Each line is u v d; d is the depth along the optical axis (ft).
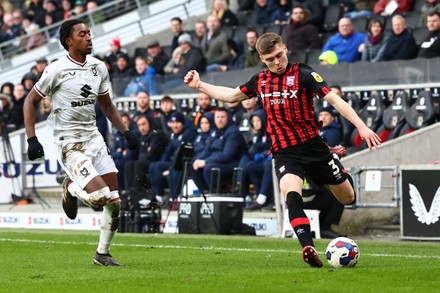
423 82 168.86
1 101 217.15
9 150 205.67
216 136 167.63
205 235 149.28
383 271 79.82
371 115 166.81
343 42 183.01
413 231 136.46
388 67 172.14
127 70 209.36
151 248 118.93
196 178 166.71
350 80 175.63
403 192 137.49
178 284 72.28
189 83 91.56
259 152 165.89
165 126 182.70
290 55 193.88
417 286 69.72
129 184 179.32
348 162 152.15
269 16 214.07
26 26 276.21
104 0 261.65
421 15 192.13
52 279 79.87
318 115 163.94
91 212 179.93
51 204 200.23
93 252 113.60
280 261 96.07
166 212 171.12
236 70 188.24
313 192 141.08
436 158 155.63
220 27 203.62
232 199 151.84
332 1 219.61
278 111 86.84
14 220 188.14
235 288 68.95
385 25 195.42
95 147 90.22
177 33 213.25
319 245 122.83
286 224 144.56
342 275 76.69
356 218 152.56
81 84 88.94
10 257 106.63
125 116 184.24
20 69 260.01
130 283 73.61
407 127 162.40
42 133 202.80
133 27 249.75
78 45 88.69
